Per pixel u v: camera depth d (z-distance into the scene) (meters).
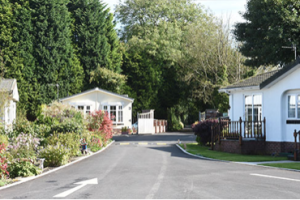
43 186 11.20
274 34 32.22
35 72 47.06
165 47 56.41
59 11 49.00
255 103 23.58
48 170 15.17
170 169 14.66
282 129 21.31
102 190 10.27
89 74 52.12
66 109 28.61
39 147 18.02
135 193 9.74
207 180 11.78
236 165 16.16
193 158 19.42
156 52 56.44
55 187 10.95
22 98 45.81
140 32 59.34
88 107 45.94
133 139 36.53
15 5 46.44
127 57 56.12
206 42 52.38
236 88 24.44
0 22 45.22
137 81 56.03
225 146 23.17
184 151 23.73
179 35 57.41
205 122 27.72
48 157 16.34
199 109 60.50
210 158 19.47
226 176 12.66
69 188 10.69
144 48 57.16
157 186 10.74
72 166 16.28
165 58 56.44
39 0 47.19
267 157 19.78
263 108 22.44
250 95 24.09
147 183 11.29
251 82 24.12
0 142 14.59
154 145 29.41
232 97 25.77
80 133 23.17
